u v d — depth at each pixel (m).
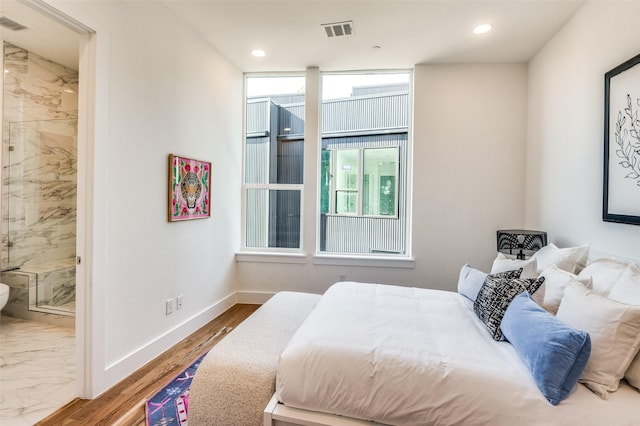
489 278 2.03
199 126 3.00
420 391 1.29
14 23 2.71
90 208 1.90
